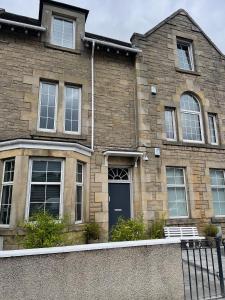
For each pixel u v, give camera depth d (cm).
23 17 1069
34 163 784
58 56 986
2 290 340
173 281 438
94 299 384
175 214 1007
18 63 923
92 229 817
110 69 1057
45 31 983
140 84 1058
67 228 734
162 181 991
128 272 412
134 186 976
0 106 863
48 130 917
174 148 1049
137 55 1086
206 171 1082
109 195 963
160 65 1125
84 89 991
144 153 987
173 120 1109
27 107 895
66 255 382
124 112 1031
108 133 984
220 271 479
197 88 1174
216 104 1195
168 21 1212
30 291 353
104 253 404
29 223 627
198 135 1148
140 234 732
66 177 794
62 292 369
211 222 1028
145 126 1016
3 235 706
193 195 1030
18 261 354
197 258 704
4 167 791
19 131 866
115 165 984
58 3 1026
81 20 1063
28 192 755
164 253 444
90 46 1034
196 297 461
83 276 385
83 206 859
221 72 1257
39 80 944
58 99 944
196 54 1226
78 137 929
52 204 779
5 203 768
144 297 412
